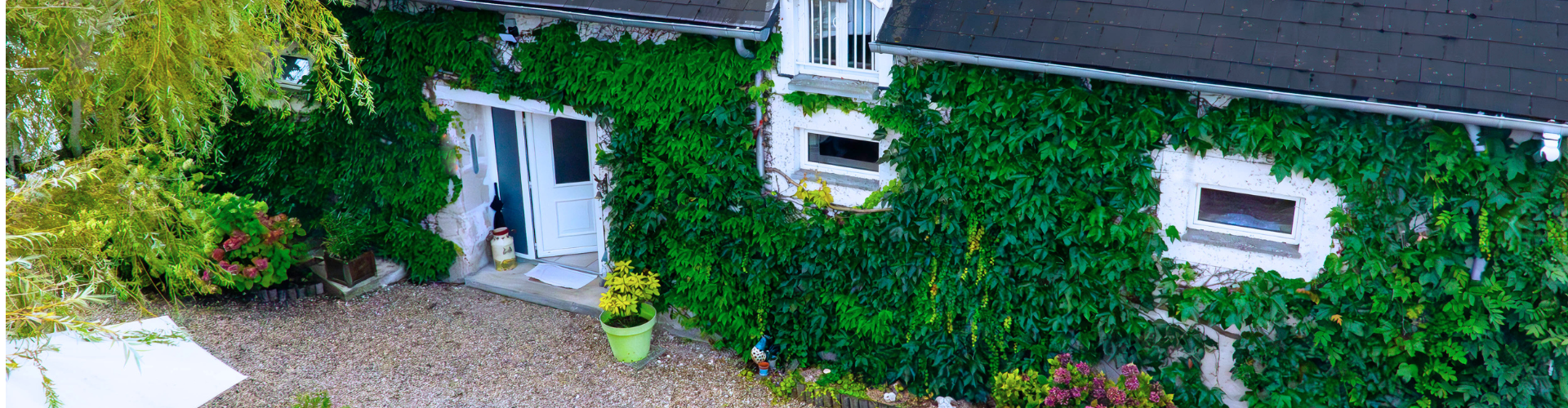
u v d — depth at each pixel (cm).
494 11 877
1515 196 650
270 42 777
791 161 848
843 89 783
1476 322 683
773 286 895
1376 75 637
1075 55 686
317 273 1033
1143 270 765
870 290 859
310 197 1052
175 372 644
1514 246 655
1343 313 723
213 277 975
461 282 1061
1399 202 682
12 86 664
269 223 991
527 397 867
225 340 925
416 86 959
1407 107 625
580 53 866
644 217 900
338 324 972
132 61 701
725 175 853
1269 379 762
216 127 1047
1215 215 763
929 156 778
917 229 816
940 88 746
